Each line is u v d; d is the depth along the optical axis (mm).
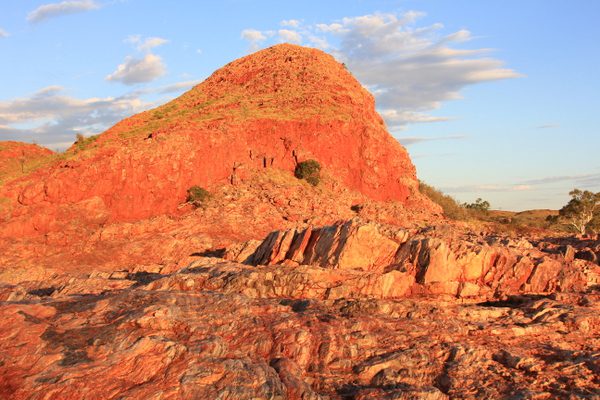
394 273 27500
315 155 74375
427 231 30484
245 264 33250
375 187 76125
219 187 67188
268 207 63812
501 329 24188
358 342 22234
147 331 21188
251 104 81188
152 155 63188
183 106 88188
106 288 32156
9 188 58312
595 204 79688
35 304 23328
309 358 21406
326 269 27688
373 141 77688
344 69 96438
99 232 55219
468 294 27641
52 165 65250
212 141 68625
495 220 90125
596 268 29781
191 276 28391
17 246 51875
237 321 22812
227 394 18047
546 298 27391
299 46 101062
